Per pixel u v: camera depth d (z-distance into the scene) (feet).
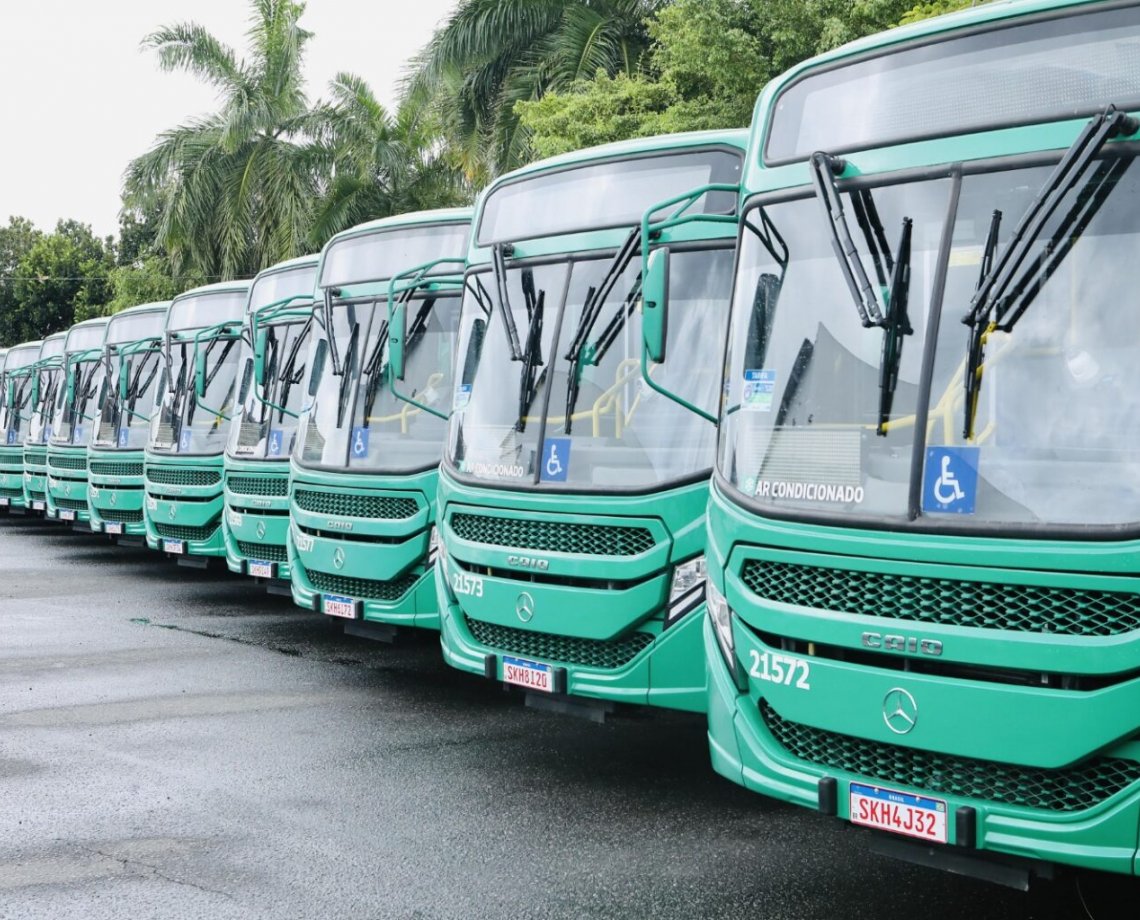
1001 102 14.83
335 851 17.74
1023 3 14.97
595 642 20.89
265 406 37.60
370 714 26.27
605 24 69.87
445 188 85.20
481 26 72.18
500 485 22.24
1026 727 13.24
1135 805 12.80
